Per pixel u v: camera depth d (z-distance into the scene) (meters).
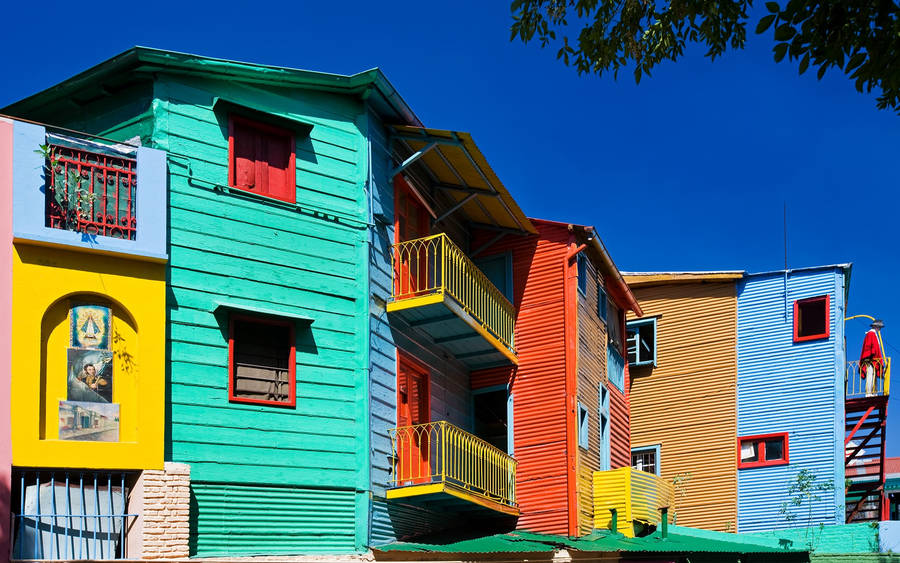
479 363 23.39
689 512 30.83
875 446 31.12
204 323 17.33
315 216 19.08
